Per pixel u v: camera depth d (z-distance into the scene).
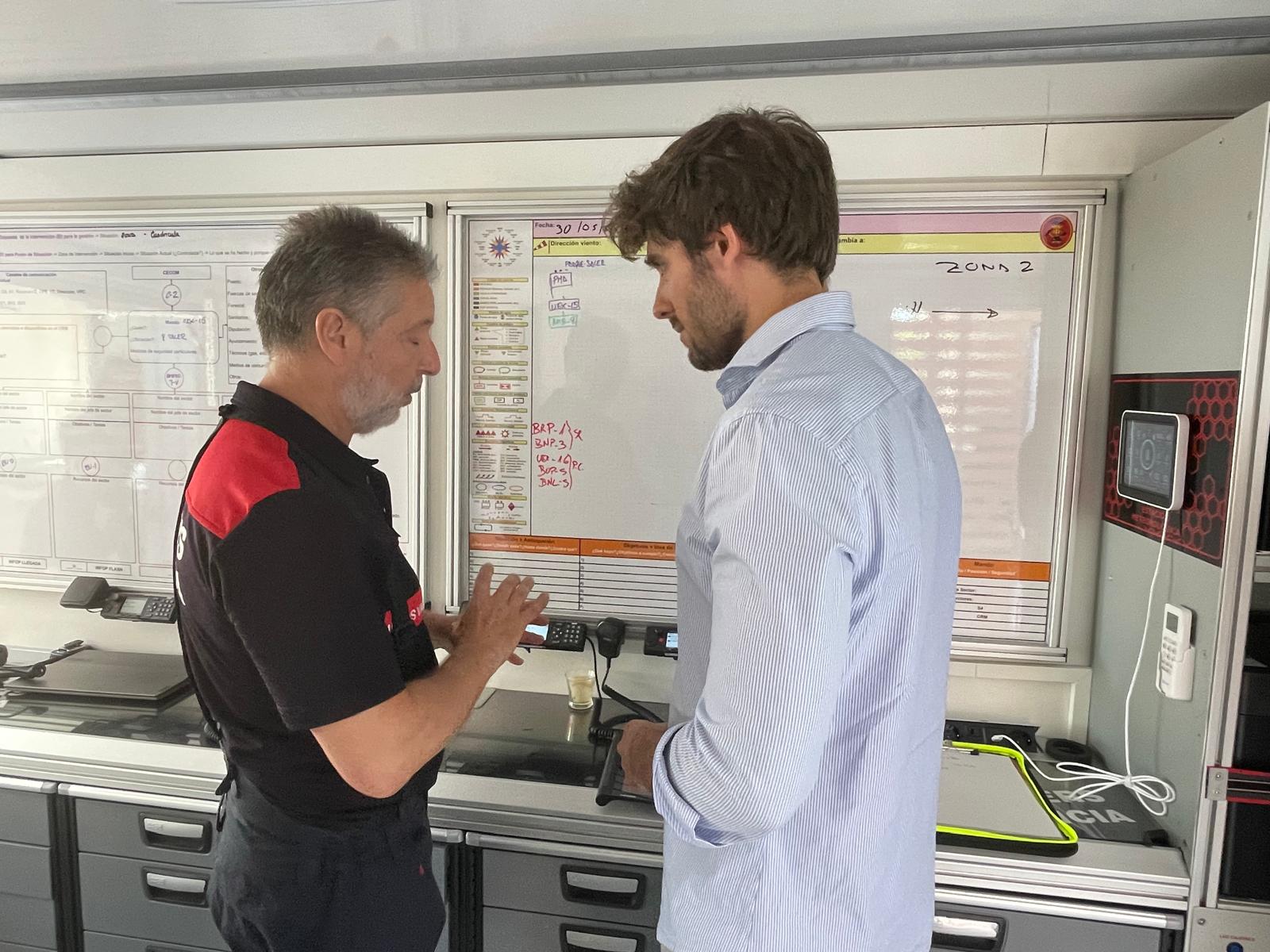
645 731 1.16
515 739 1.75
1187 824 1.33
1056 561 1.75
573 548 1.95
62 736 1.70
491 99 1.67
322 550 1.00
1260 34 1.35
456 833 1.50
